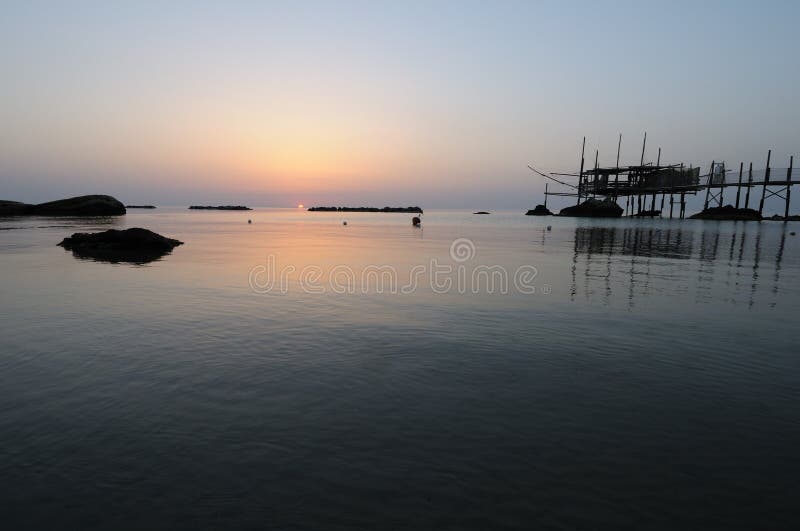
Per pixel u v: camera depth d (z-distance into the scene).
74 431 5.29
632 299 13.62
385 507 4.05
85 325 10.04
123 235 28.77
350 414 5.82
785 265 22.61
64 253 24.95
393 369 7.47
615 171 107.38
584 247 33.25
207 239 40.78
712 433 5.45
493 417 5.79
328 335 9.44
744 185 89.25
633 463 4.80
